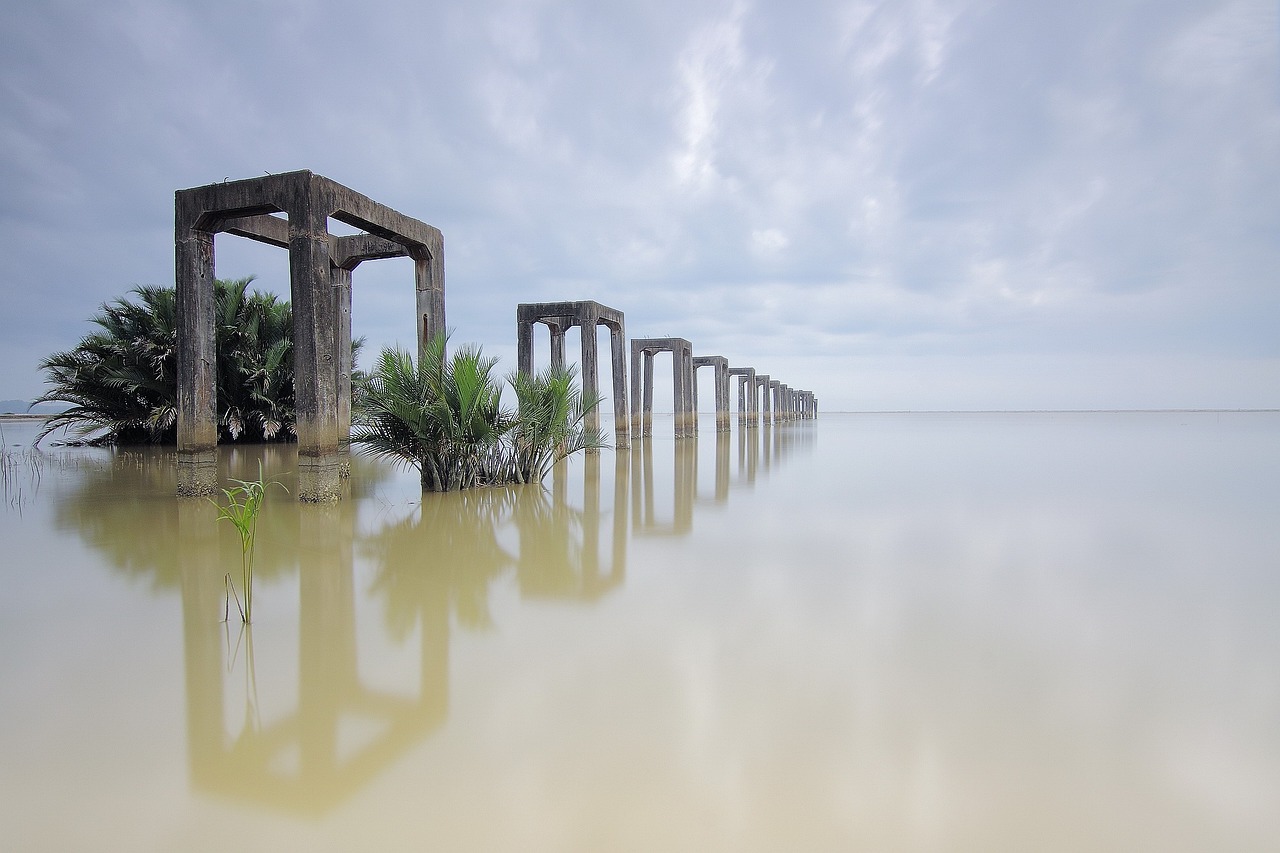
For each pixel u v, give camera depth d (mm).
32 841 1868
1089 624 3590
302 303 7469
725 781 2119
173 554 5168
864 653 3172
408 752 2299
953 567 4801
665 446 18578
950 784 2107
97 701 2709
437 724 2492
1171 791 2074
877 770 2180
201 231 8078
